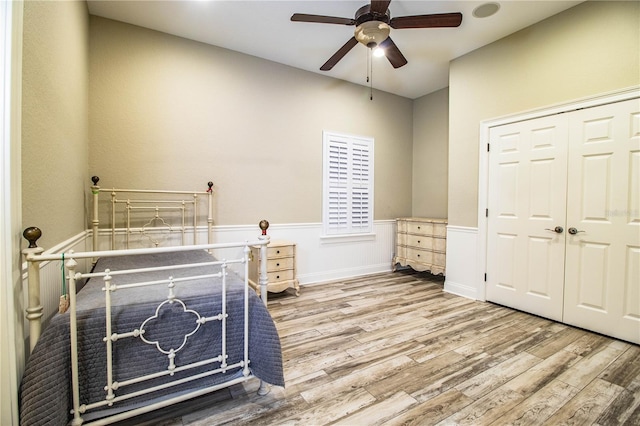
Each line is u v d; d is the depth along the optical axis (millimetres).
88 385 1188
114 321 1239
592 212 2406
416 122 4809
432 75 3926
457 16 2188
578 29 2459
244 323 1530
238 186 3375
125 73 2783
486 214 3172
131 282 1681
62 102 1750
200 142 3150
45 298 1414
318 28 2887
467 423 1407
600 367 1896
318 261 3979
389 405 1536
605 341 2256
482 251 3205
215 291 1504
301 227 3820
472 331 2445
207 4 2527
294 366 1907
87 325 1193
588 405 1536
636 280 2195
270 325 1540
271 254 3217
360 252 4348
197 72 3117
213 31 2939
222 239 3297
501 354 2068
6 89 1001
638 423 1410
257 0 2477
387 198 4609
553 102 2621
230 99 3303
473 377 1790
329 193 4023
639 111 2164
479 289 3225
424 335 2369
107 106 2715
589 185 2422
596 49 2363
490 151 3123
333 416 1454
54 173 1594
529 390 1663
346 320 2672
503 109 2994
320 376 1798
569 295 2551
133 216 2865
